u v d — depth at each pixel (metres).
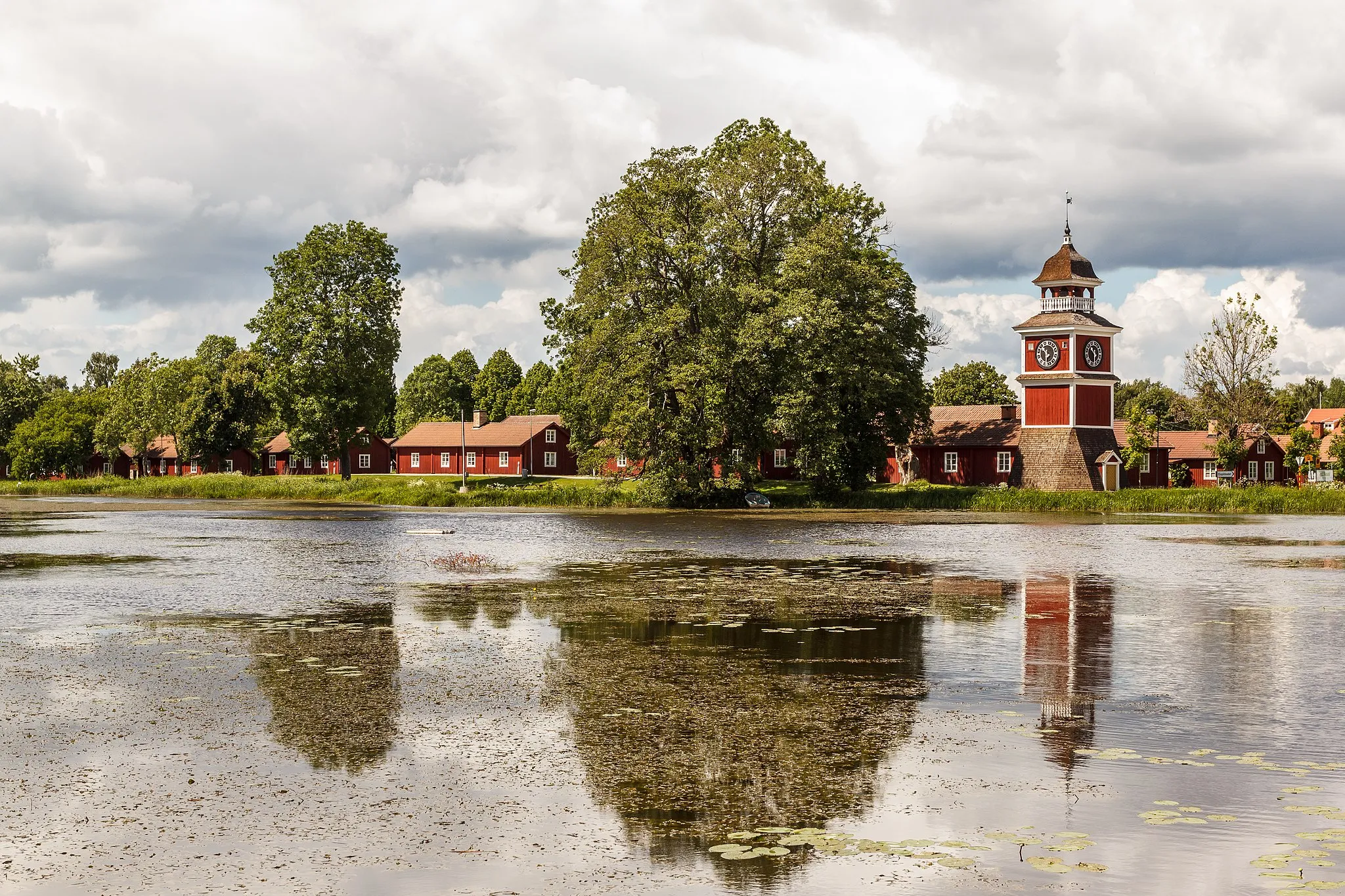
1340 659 21.06
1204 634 23.97
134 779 13.51
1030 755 14.49
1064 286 98.38
